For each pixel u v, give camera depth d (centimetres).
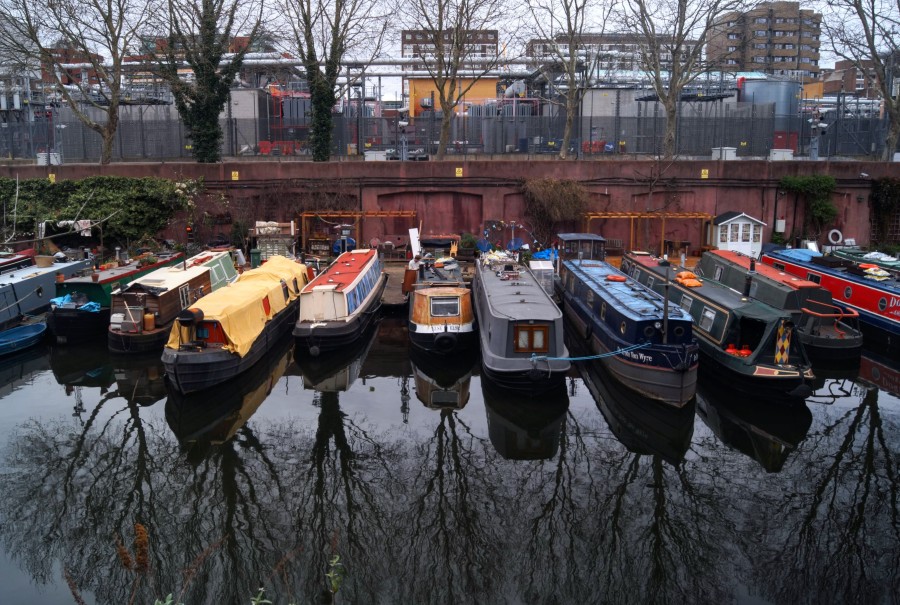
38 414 1599
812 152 3434
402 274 2709
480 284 2055
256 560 1071
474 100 4572
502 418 1622
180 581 1019
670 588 1006
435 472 1358
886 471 1358
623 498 1259
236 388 1691
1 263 2178
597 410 1666
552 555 1089
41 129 3741
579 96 3734
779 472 1361
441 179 3033
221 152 3484
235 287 1920
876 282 2100
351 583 1023
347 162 3025
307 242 2903
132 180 2892
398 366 1955
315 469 1368
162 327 1858
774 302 1927
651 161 3050
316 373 1903
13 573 1034
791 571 1045
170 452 1432
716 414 1659
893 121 3266
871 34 3216
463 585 1021
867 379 1856
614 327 1720
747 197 3081
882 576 1030
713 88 4225
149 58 3266
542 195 2947
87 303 1975
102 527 1158
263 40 3650
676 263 2742
